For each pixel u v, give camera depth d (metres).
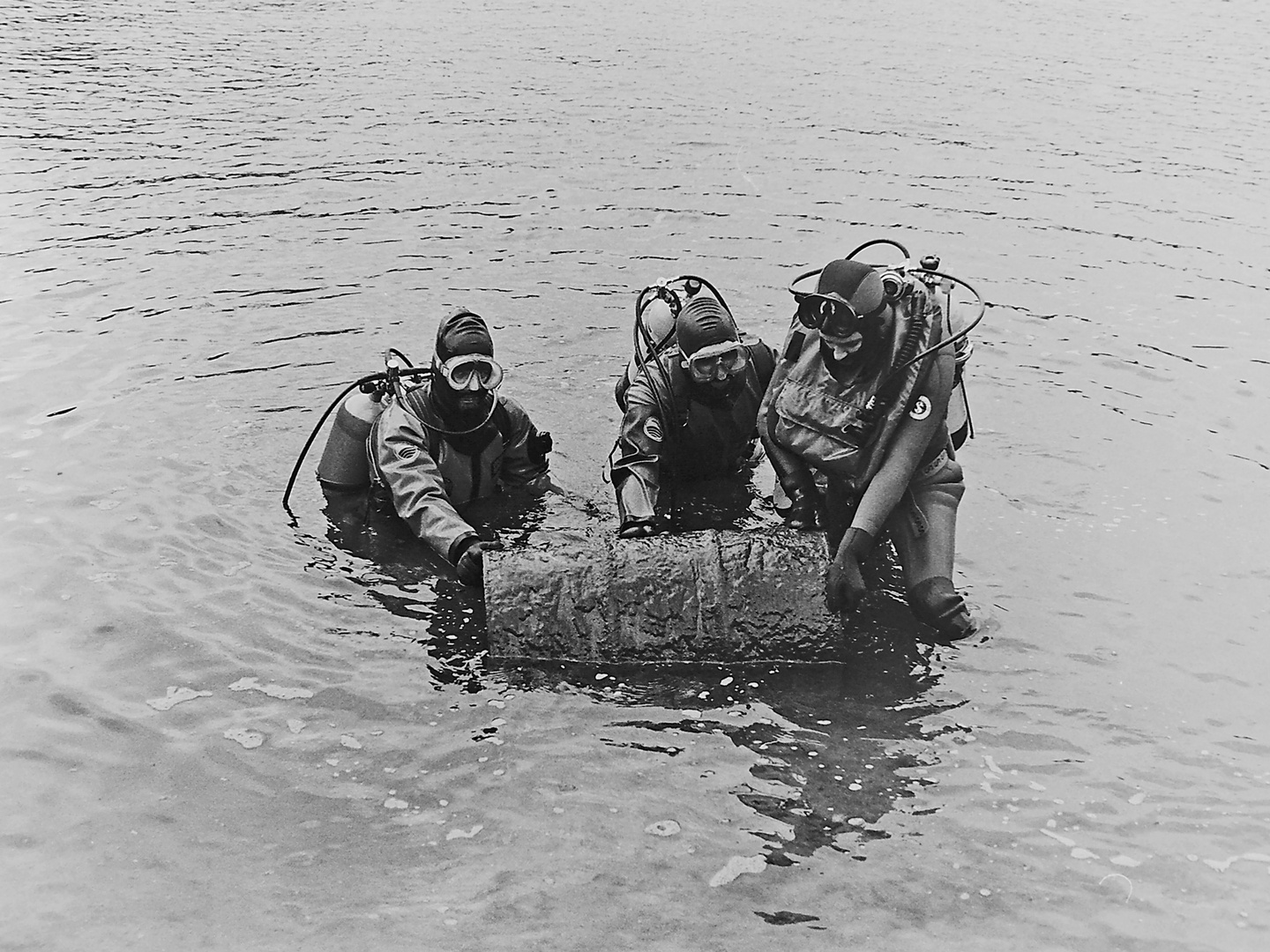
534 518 5.51
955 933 3.23
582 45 17.83
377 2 21.55
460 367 5.23
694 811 3.70
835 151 12.20
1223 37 19.84
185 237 9.30
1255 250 9.51
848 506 5.27
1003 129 13.38
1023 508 5.63
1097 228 9.99
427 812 3.68
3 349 7.11
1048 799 3.78
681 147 12.17
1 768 3.81
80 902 3.30
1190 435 6.38
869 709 4.23
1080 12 22.06
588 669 4.42
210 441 6.09
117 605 4.69
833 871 3.46
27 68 15.20
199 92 14.27
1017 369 7.21
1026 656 4.55
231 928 3.21
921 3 22.88
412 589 4.94
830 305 4.71
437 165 11.41
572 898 3.33
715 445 5.76
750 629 4.47
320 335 7.50
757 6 22.03
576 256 9.02
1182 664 4.49
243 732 4.03
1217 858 3.52
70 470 5.72
